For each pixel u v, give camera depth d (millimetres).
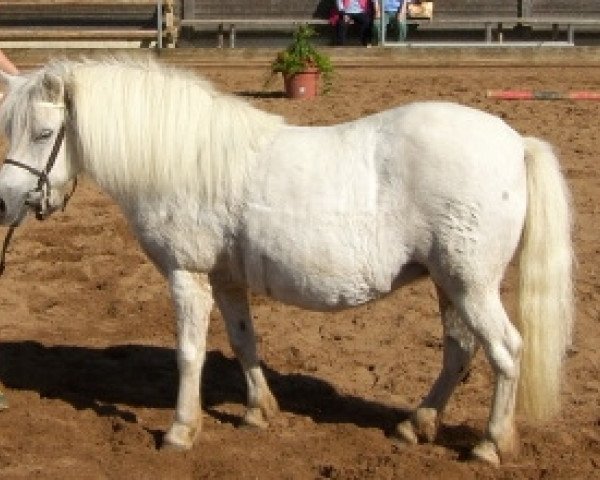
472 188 7051
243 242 7453
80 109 7539
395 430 7879
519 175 7172
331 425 8125
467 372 8234
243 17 33406
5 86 7723
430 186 7102
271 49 30828
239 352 8039
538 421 7844
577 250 12555
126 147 7480
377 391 8867
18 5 32625
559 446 7750
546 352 7262
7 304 10914
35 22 32719
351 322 10359
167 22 32219
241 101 7617
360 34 32688
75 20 32781
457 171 7066
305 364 9367
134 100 7500
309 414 8375
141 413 8391
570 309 7309
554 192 7195
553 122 20109
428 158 7117
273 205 7332
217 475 7289
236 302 7969
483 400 8617
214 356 9602
